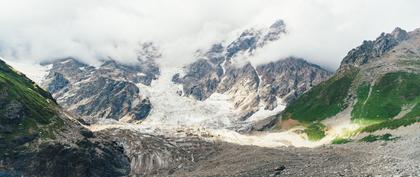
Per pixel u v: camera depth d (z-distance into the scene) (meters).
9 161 189.62
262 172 154.38
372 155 173.50
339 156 181.25
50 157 196.75
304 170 149.62
